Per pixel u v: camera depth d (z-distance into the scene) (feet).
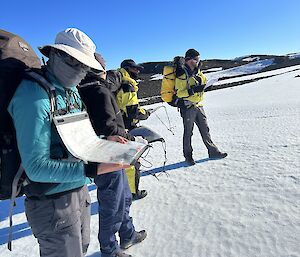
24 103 5.24
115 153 6.00
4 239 11.85
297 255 8.40
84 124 6.39
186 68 17.20
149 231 10.98
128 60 13.52
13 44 5.73
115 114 8.91
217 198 12.66
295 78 85.81
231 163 16.94
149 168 18.47
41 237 6.31
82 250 6.85
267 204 11.41
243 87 83.10
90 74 8.44
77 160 5.77
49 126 5.49
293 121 26.73
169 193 14.07
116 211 8.95
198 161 18.37
